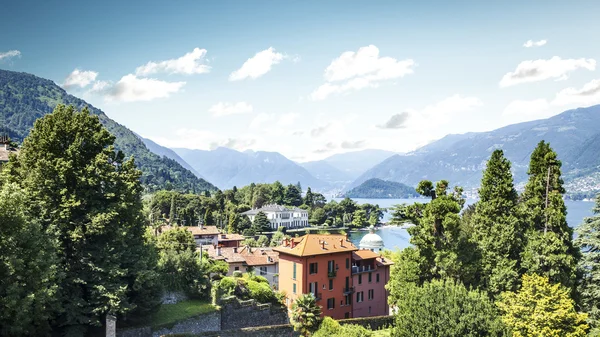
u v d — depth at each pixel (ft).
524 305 140.87
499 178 179.42
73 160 138.10
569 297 150.61
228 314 180.04
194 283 183.62
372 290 254.68
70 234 133.49
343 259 238.27
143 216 157.89
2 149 213.05
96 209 137.90
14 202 110.93
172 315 164.45
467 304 130.11
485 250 172.45
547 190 171.32
